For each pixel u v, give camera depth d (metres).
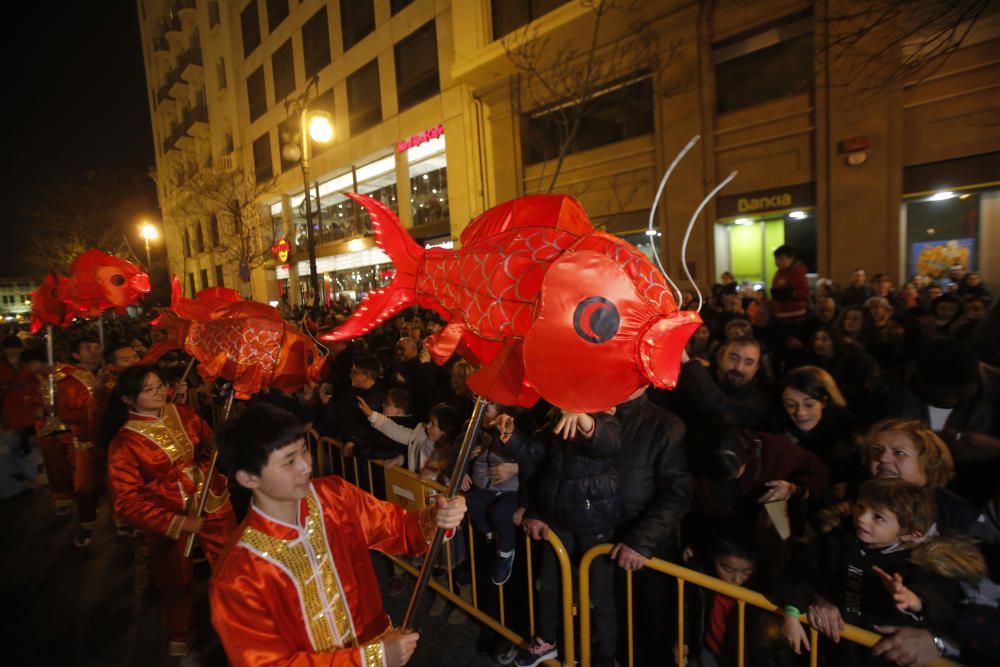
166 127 33.78
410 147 16.38
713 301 7.32
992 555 1.79
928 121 7.57
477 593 3.32
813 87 8.48
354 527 1.72
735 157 9.51
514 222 1.45
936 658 1.53
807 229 9.08
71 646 3.17
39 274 23.89
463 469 1.56
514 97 12.34
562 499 2.38
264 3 21.88
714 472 2.35
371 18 16.89
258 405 1.50
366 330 1.46
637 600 2.57
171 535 2.52
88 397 4.45
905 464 1.89
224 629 1.39
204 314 2.80
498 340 1.34
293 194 22.61
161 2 32.28
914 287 6.18
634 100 10.77
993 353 3.44
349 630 1.62
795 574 1.90
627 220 11.10
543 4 11.73
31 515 5.13
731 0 9.05
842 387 3.27
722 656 2.20
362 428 4.02
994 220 7.40
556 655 2.66
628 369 1.16
